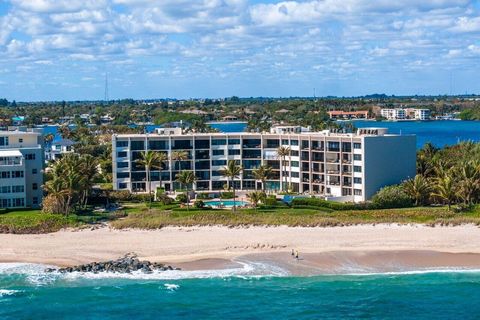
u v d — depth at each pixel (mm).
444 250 104000
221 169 169625
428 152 181250
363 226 118375
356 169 150750
